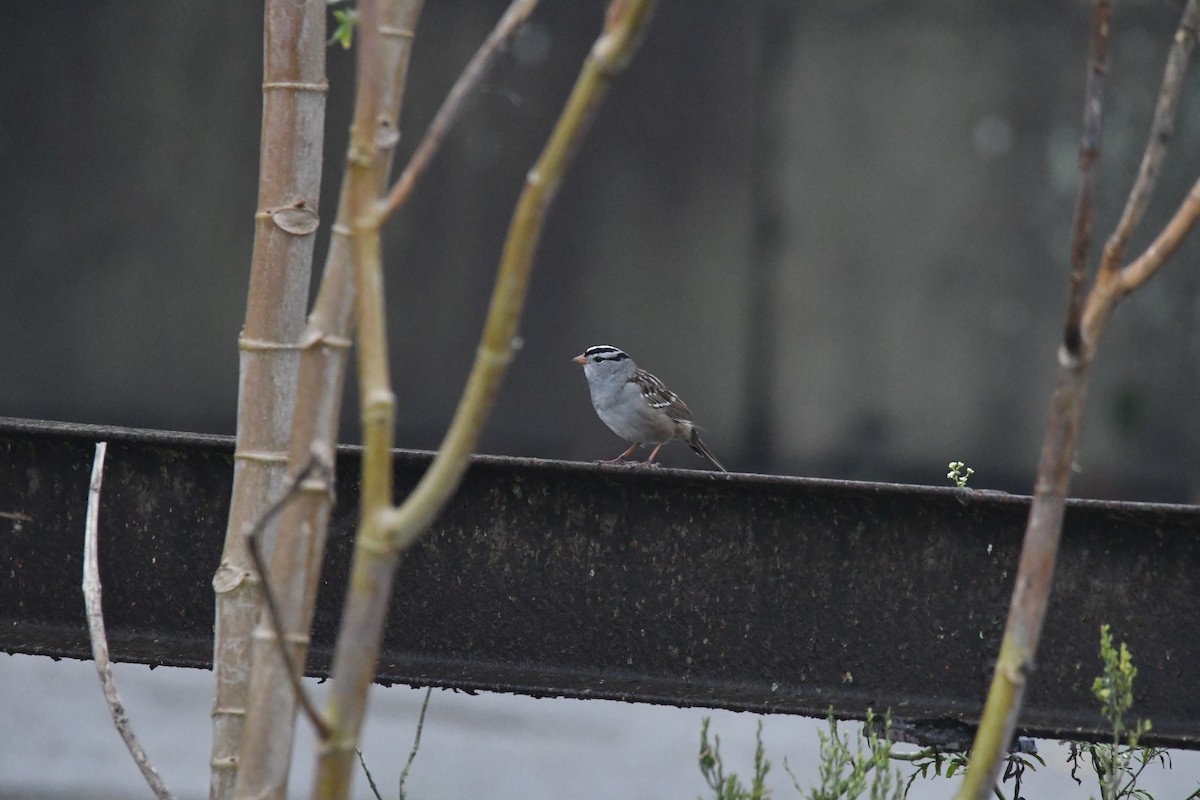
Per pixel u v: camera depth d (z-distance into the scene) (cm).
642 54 1917
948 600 441
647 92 1923
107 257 1983
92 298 1989
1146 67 1845
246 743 304
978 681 437
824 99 1912
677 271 1941
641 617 465
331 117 1817
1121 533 423
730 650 459
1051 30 1866
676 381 1948
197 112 1962
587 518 470
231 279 1980
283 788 307
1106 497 1886
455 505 479
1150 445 1878
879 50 1900
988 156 1891
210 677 1573
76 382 1994
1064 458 258
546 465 464
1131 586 422
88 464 498
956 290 1912
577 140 208
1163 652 420
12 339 1991
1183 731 414
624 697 453
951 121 1895
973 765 265
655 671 462
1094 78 244
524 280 210
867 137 1909
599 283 1945
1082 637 425
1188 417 1872
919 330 1920
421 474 485
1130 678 363
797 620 453
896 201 1912
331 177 1820
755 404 1948
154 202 1975
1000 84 1886
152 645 489
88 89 1964
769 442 1950
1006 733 262
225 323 1986
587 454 1948
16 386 1994
